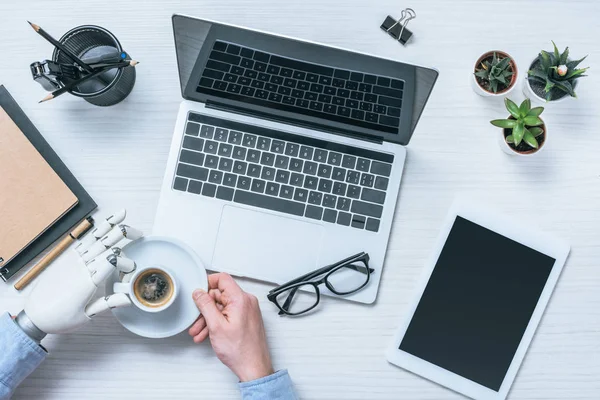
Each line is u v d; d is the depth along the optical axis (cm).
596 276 86
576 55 88
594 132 87
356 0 87
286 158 84
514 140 80
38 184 82
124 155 86
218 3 88
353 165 84
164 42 87
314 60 70
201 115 84
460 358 84
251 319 79
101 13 87
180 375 84
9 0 87
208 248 83
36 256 84
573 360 85
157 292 79
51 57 86
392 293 85
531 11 88
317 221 84
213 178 83
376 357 85
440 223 86
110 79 82
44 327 75
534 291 85
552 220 87
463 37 88
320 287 83
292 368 84
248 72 75
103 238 74
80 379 83
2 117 82
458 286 85
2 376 75
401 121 79
